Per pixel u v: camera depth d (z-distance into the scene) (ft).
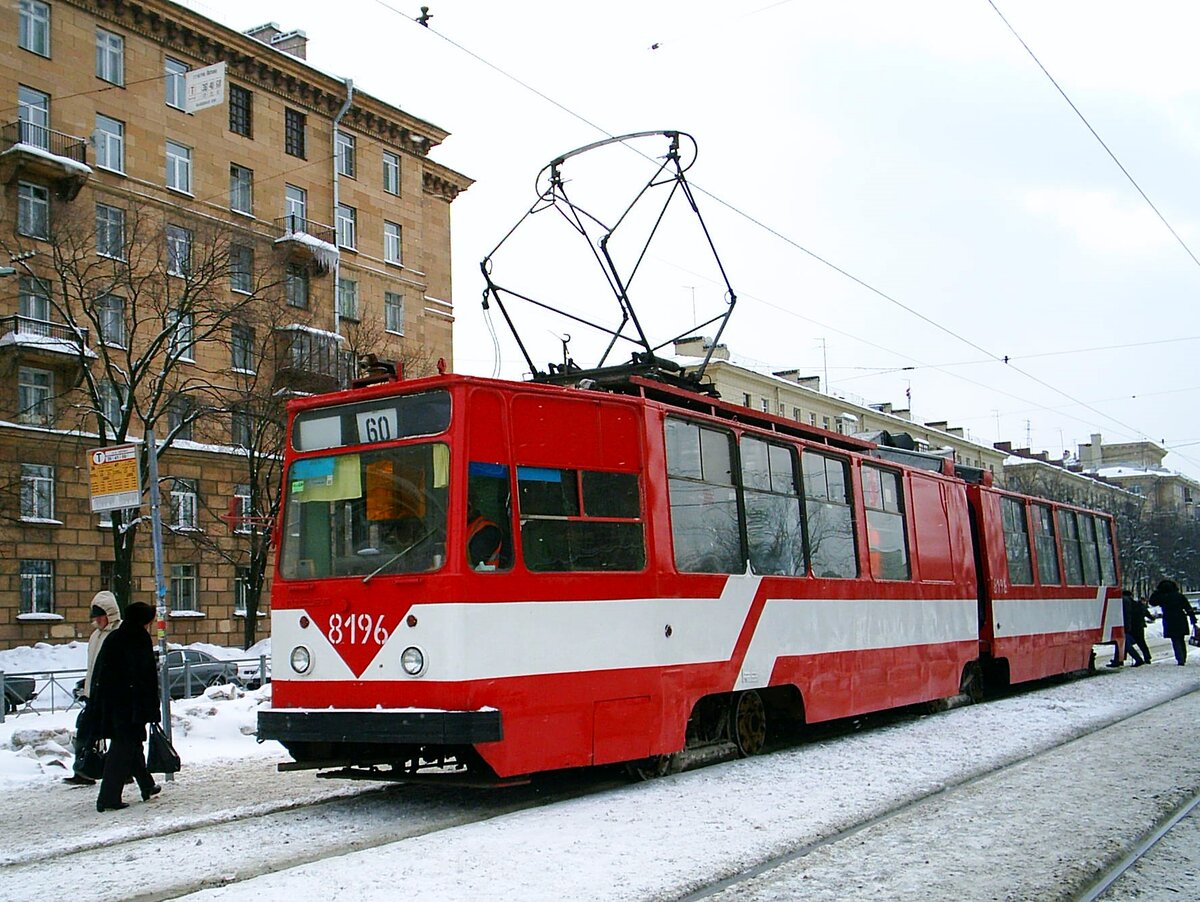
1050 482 260.21
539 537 28.63
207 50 127.75
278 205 134.72
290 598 29.19
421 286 155.53
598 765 31.17
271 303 111.04
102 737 30.12
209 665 81.76
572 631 28.76
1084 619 68.33
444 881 20.68
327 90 141.08
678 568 32.19
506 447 28.43
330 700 28.14
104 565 113.19
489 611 27.07
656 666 30.86
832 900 19.29
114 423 112.06
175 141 123.85
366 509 28.68
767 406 184.24
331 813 28.32
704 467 34.30
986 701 54.85
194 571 120.98
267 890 20.34
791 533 38.40
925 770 33.19
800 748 38.60
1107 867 21.61
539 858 22.40
